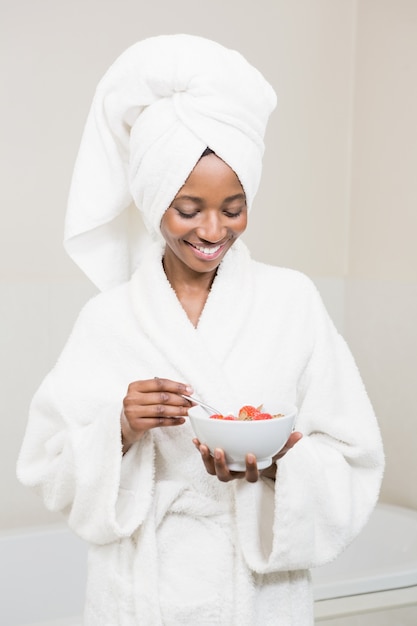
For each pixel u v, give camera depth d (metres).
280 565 1.24
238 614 1.25
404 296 2.89
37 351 2.76
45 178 2.76
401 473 2.91
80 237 1.46
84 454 1.28
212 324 1.34
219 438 1.11
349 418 1.37
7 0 2.67
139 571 1.27
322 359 1.38
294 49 3.07
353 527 1.31
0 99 2.69
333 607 2.01
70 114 2.77
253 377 1.33
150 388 1.20
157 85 1.25
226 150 1.21
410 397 2.86
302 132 3.10
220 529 1.29
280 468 1.22
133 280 1.41
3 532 2.58
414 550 2.63
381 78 3.00
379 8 2.99
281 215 3.10
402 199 2.91
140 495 1.27
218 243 1.25
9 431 2.75
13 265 2.74
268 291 1.39
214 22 2.95
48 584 2.59
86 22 2.77
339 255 3.20
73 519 1.32
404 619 2.07
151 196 1.26
